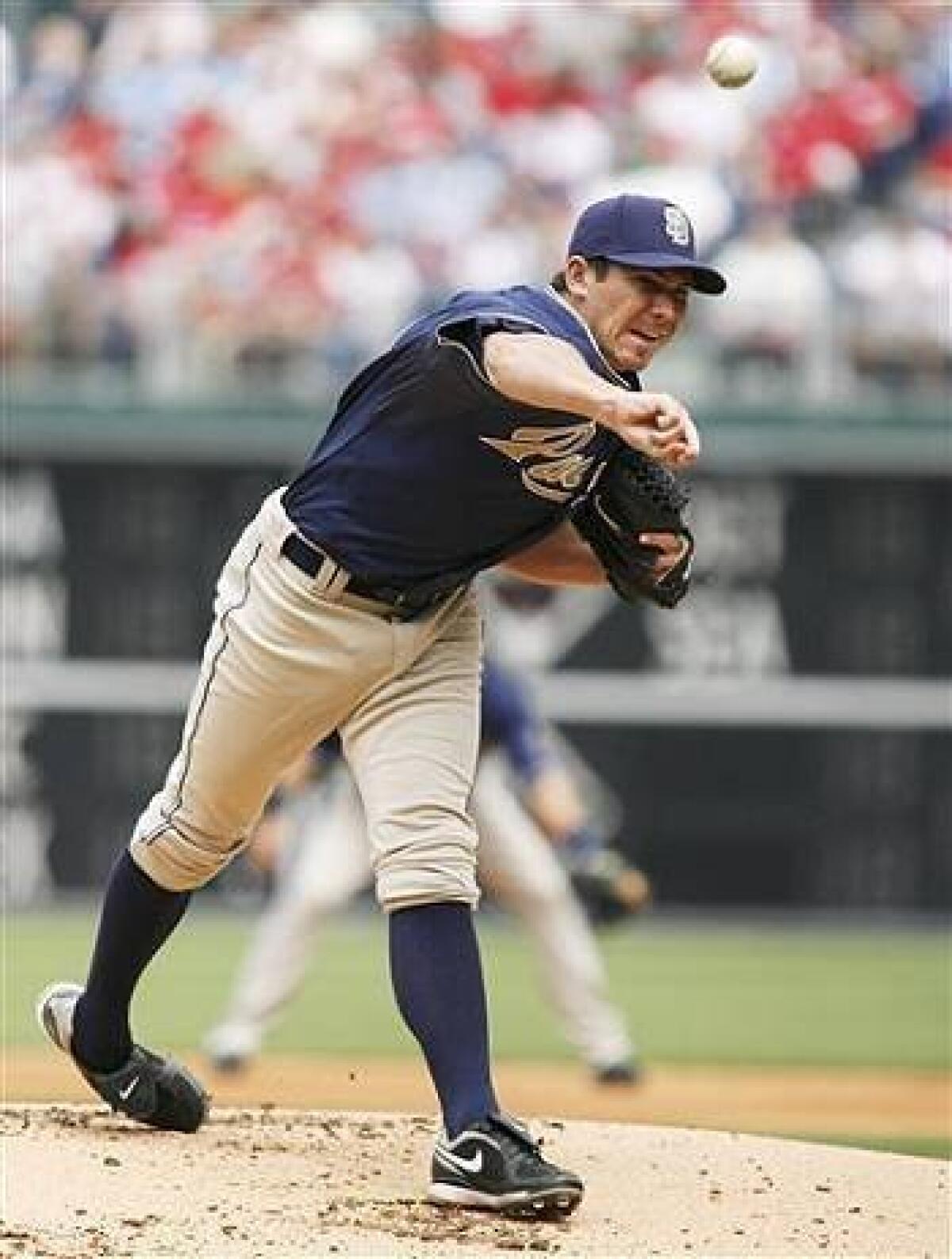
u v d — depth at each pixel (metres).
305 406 59.78
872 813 60.84
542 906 35.69
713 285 17.08
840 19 63.72
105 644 60.59
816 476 60.25
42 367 61.00
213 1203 17.14
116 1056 19.55
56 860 61.06
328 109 63.66
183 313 61.47
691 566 18.52
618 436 17.30
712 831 61.03
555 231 62.59
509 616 60.97
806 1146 20.77
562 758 61.12
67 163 62.41
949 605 60.38
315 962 56.88
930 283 61.06
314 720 17.89
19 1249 15.63
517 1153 16.98
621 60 64.19
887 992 51.06
